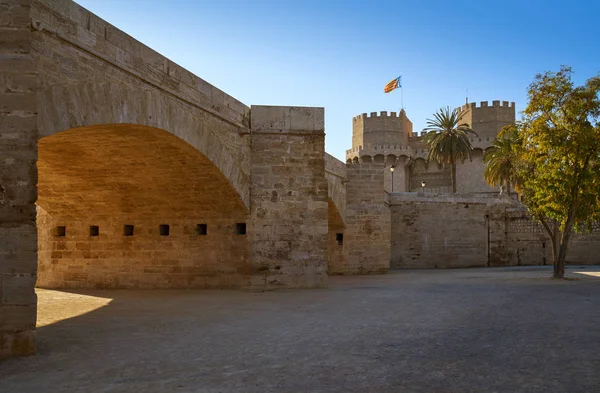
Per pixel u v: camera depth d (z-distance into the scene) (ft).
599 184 78.69
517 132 86.28
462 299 55.11
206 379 23.99
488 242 144.56
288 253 68.18
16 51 30.12
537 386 22.11
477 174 233.96
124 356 28.91
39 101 35.45
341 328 37.27
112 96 42.29
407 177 249.75
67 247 73.20
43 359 28.25
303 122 69.56
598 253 140.56
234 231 68.49
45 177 61.57
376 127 250.78
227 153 61.57
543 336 32.99
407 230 141.38
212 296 59.62
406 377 23.82
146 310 48.03
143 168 59.16
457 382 22.86
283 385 22.89
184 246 69.62
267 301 54.65
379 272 109.50
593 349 29.12
